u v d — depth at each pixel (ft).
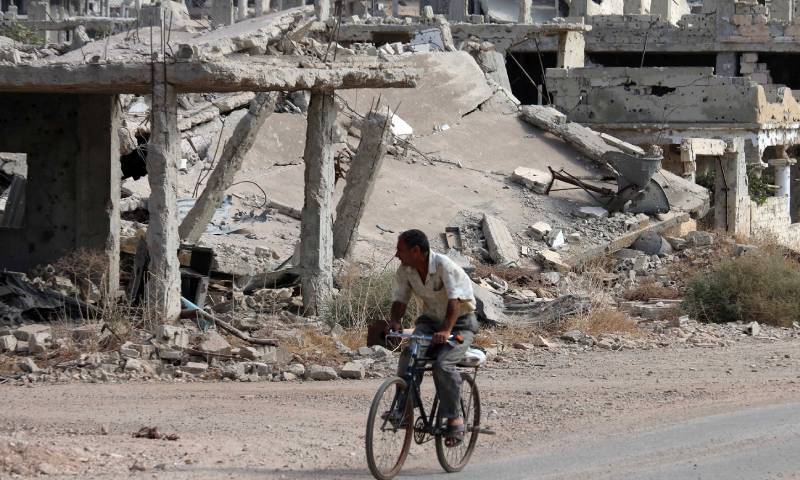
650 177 333.62
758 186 448.24
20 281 212.43
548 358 194.59
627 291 277.03
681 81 440.86
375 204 324.19
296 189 330.95
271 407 147.95
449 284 107.45
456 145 376.68
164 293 197.16
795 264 301.43
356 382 170.91
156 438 127.24
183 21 486.79
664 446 122.83
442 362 107.45
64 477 106.42
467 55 422.82
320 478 108.47
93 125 237.04
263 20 266.57
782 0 607.37
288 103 374.22
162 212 197.57
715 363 188.44
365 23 547.08
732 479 107.96
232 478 107.55
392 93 389.60
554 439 128.36
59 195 239.30
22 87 202.80
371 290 217.56
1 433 127.65
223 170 273.75
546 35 538.06
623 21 600.80
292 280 243.19
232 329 188.65
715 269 257.34
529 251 306.96
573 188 353.72
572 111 457.27
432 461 118.01
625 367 184.44
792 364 186.80
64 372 169.07
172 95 197.16
